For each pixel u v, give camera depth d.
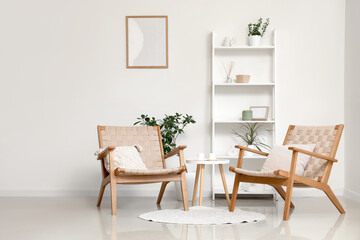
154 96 5.57
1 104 5.61
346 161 5.43
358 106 4.98
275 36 5.39
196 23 5.56
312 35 5.54
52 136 5.59
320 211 4.29
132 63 5.56
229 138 5.56
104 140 4.66
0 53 5.61
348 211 4.27
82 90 5.59
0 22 5.61
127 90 5.57
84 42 5.59
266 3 5.55
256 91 5.55
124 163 4.40
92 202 4.98
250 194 5.48
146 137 4.81
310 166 4.17
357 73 5.02
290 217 3.95
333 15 5.54
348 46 5.36
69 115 5.59
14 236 3.22
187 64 5.56
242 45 5.50
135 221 3.77
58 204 4.83
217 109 5.56
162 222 3.71
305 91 5.54
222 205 4.75
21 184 5.58
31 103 5.60
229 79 5.44
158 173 4.09
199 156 4.54
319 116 5.54
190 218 3.82
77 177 5.57
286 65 5.55
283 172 3.75
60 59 5.59
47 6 5.60
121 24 5.57
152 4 5.56
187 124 5.54
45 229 3.46
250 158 5.50
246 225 3.57
